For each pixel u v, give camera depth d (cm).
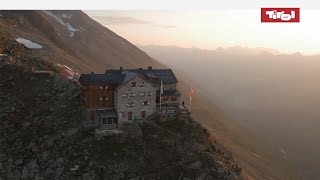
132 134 8712
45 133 8819
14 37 15838
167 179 8144
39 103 9662
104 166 8106
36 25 19462
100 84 8812
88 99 8788
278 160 17762
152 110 9238
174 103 9750
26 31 17775
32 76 10581
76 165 8138
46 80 10444
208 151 9075
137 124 8938
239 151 14662
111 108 9006
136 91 8950
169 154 8550
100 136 8569
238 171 9469
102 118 8650
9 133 9006
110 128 8781
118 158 8262
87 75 9038
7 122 9238
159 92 9544
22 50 13488
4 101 9794
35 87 10194
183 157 8562
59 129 8844
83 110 9081
